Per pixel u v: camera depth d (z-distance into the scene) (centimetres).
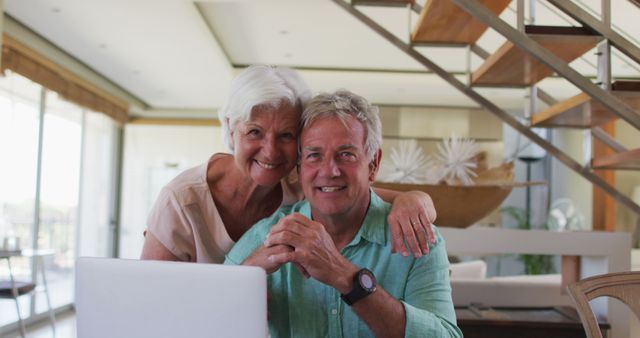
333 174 129
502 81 354
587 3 437
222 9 500
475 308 233
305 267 118
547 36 270
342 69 688
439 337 122
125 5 441
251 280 100
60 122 648
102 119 779
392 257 138
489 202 218
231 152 159
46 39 530
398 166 232
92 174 748
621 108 263
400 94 754
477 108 820
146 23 481
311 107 133
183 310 103
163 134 880
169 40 528
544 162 852
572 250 225
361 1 365
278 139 146
